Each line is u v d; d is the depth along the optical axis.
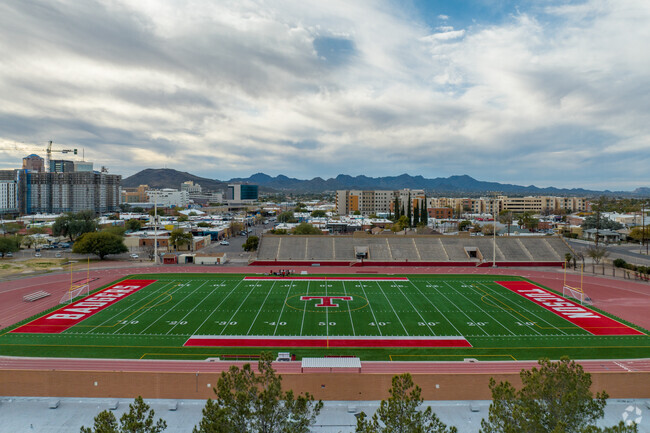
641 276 84.69
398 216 192.25
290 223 194.75
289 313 60.22
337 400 34.91
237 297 69.06
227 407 24.98
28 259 107.38
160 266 98.38
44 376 35.25
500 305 65.00
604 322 56.44
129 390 35.09
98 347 46.69
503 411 25.34
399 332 52.38
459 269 96.25
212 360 43.09
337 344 48.09
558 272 92.94
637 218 174.62
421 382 35.06
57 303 64.94
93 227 141.12
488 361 43.34
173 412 33.28
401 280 83.44
